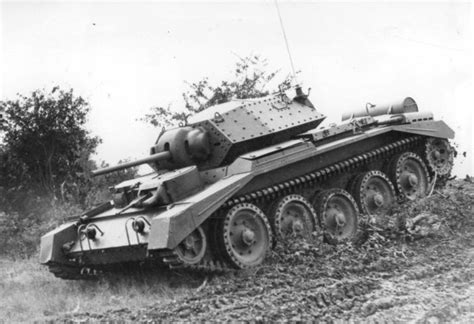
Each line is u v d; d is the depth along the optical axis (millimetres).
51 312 11703
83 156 30156
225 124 15617
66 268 15438
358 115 19703
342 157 16938
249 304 10734
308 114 17422
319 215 15859
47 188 30438
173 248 12422
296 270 13211
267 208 15227
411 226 15984
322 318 9891
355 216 16531
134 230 13484
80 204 28125
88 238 14727
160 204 13852
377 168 18328
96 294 13523
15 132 30844
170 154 15586
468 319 9727
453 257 14289
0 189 30078
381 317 9906
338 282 11922
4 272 18359
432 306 10523
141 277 14812
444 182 19547
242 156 14672
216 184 14008
